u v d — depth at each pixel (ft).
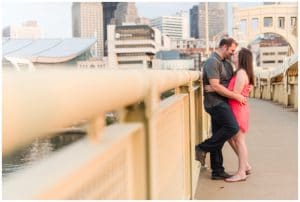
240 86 19.43
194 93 20.08
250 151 28.04
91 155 3.61
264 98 108.78
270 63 336.90
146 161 5.90
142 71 5.41
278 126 42.27
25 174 3.04
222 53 19.84
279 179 20.13
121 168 4.75
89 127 3.81
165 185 8.40
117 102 4.05
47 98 2.44
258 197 17.15
